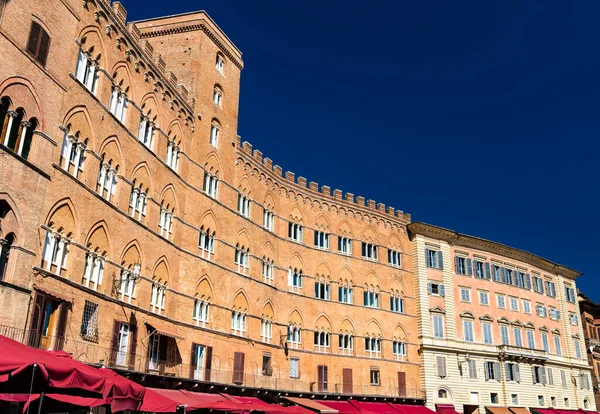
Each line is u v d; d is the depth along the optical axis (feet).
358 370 216.13
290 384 191.11
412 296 247.09
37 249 100.99
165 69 162.81
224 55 192.75
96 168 121.49
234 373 166.40
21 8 99.55
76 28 116.57
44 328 102.73
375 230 244.01
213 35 185.68
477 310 263.29
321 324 211.82
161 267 144.36
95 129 121.39
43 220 103.55
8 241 95.55
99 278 120.37
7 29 95.81
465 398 242.37
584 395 301.84
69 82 112.98
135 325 130.00
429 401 231.09
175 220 153.38
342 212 234.99
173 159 156.87
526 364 271.49
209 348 159.22
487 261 277.85
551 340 293.84
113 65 131.44
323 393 195.31
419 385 234.79
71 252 111.34
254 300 184.65
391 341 231.30
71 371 61.93
